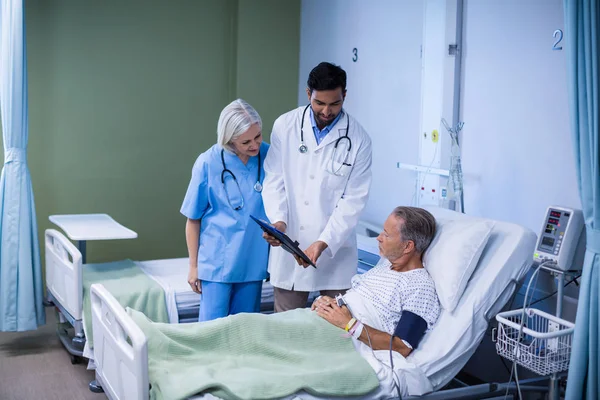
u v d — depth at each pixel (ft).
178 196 14.83
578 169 6.45
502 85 9.27
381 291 7.30
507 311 7.52
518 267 7.31
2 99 10.93
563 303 7.78
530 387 7.20
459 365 7.06
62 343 11.32
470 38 9.80
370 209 12.52
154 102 14.40
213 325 6.76
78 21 13.58
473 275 7.35
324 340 7.00
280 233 7.04
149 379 6.23
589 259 6.44
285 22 14.87
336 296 7.73
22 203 10.96
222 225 8.19
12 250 10.92
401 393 6.69
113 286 9.70
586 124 6.34
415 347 7.00
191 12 14.48
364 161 8.12
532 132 8.83
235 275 8.24
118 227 11.13
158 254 14.79
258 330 6.85
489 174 9.56
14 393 9.40
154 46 14.26
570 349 6.71
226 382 6.11
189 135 14.79
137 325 6.29
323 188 8.02
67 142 13.76
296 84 15.19
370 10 12.23
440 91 10.28
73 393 9.44
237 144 7.78
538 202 8.79
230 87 15.02
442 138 10.28
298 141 8.09
